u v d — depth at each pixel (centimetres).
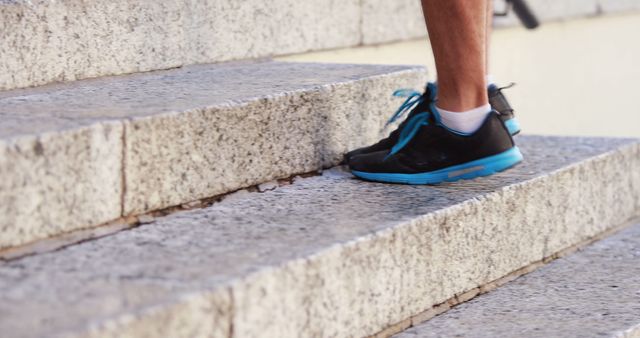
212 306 201
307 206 250
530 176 279
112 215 230
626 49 490
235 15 311
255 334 209
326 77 287
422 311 246
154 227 233
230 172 252
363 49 357
